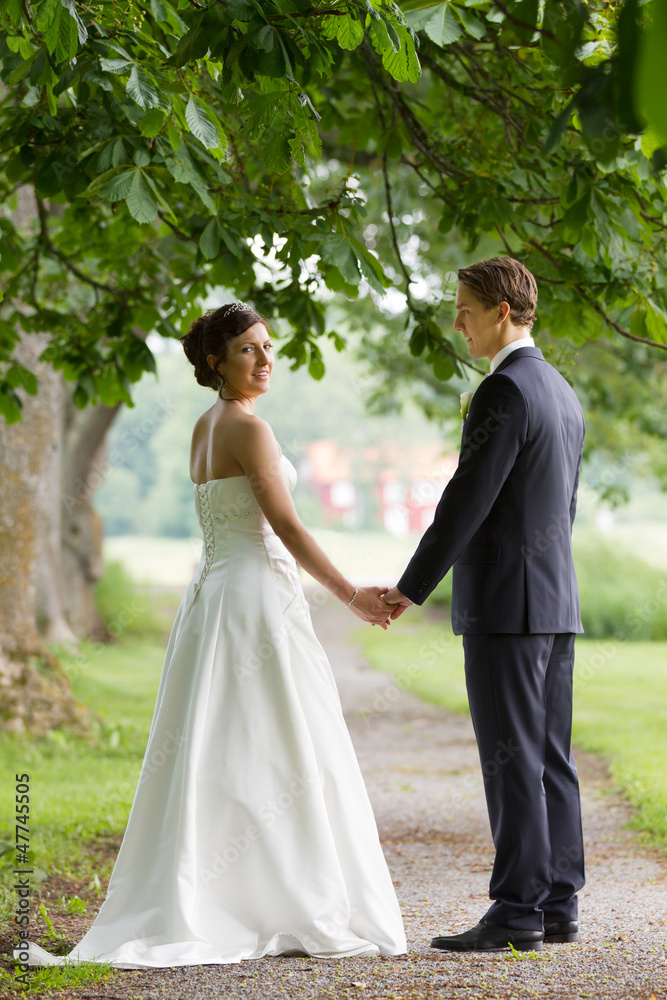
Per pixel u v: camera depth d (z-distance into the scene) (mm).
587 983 2309
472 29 3385
